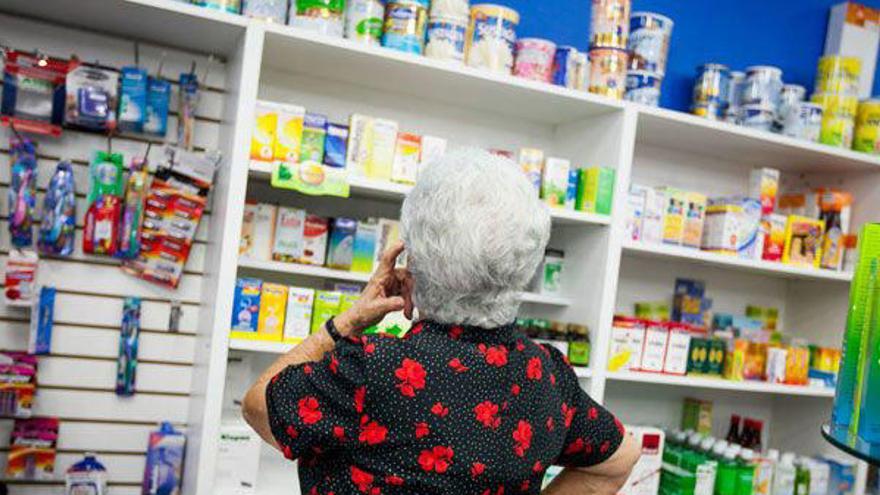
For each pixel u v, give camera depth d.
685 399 3.78
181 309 2.91
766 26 3.94
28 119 2.68
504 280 1.32
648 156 3.69
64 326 2.78
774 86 3.38
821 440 3.77
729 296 3.92
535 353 1.44
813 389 3.42
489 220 1.29
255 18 2.57
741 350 3.33
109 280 2.83
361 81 3.09
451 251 1.29
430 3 2.88
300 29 2.55
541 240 1.36
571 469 1.58
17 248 2.68
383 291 1.47
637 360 3.14
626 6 3.11
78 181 2.79
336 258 2.77
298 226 2.74
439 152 2.83
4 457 2.73
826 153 3.42
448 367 1.29
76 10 2.56
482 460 1.26
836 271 3.49
